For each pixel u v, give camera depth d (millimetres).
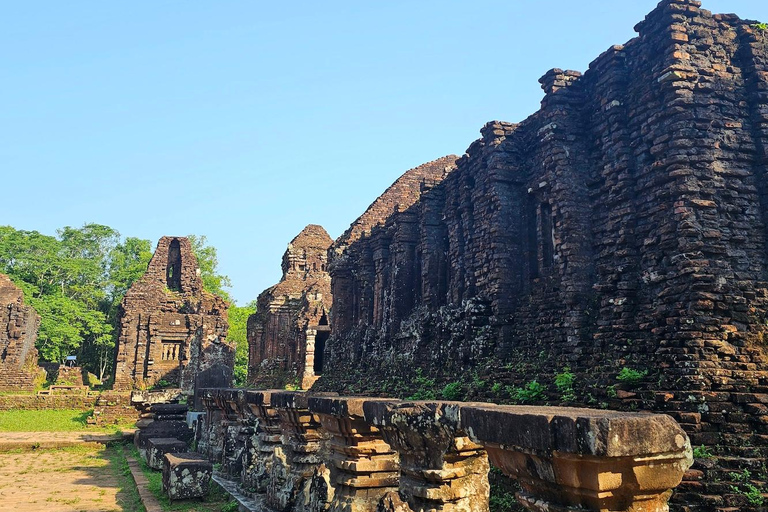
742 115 12148
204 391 17484
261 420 11977
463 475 6027
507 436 4590
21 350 42938
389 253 29328
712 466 8523
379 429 6965
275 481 10234
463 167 20906
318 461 9727
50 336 51938
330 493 8094
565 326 14328
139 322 42031
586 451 3807
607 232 13641
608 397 10773
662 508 4078
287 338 46438
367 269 31203
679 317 10938
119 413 29812
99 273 64438
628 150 13367
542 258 16719
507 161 17844
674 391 9875
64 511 11258
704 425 9289
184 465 11875
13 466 17500
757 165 11922
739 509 7969
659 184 12234
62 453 20438
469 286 19594
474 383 15883
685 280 11125
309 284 47531
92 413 30938
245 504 10664
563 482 4141
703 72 12188
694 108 11945
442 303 23156
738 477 8359
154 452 15570
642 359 11391
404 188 37625
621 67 13984
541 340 15523
